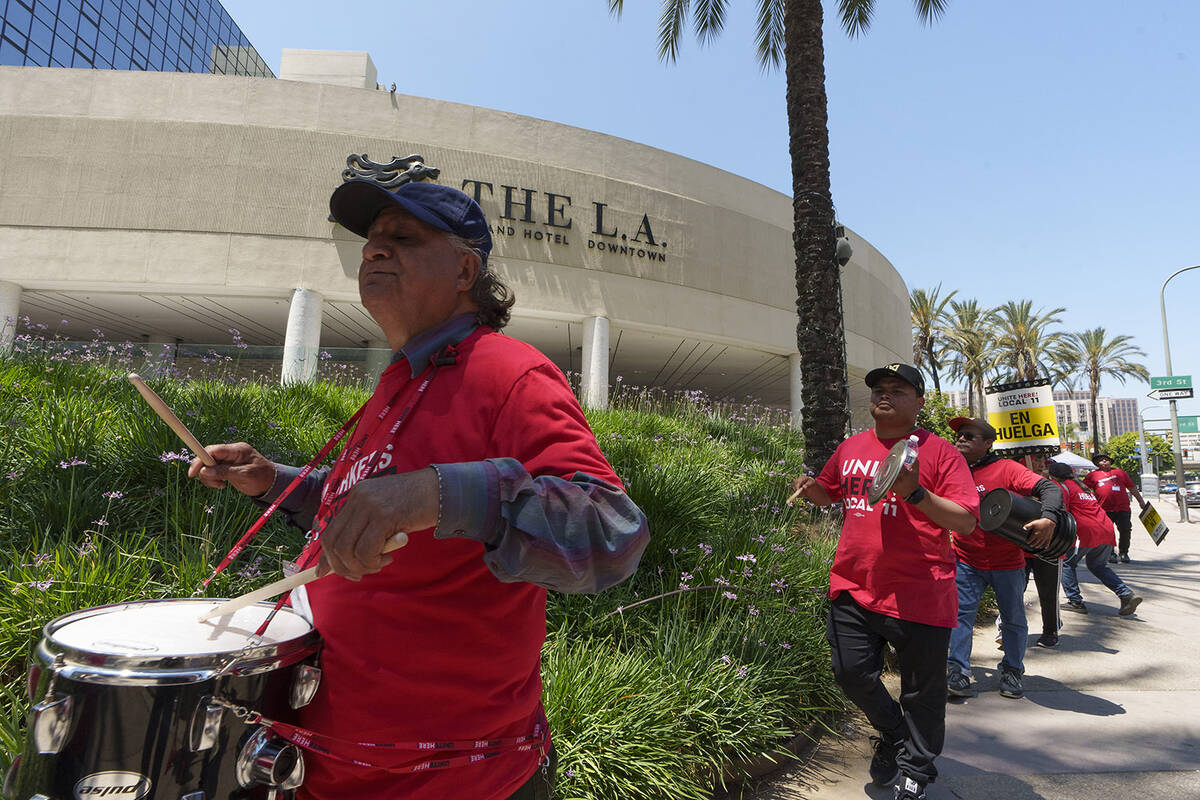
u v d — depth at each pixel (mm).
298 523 1587
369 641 1071
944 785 3205
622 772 2674
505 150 17703
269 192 16062
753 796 3047
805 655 3988
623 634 3678
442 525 888
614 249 18297
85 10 38688
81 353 6684
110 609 1186
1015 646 4527
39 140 15906
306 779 1108
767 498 6109
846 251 8531
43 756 956
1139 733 3881
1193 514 26062
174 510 3486
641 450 6027
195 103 16234
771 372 25500
